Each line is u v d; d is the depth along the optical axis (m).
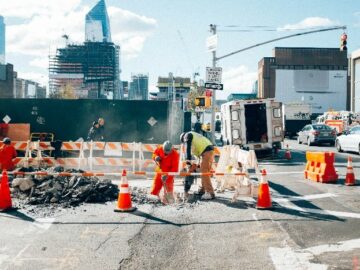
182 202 10.34
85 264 5.99
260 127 22.55
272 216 8.80
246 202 10.30
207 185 10.73
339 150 26.25
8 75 82.50
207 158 10.76
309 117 43.97
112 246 6.82
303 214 8.97
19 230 7.79
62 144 17.08
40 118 21.84
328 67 100.62
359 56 66.31
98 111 21.86
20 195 10.82
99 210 9.45
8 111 21.83
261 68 103.94
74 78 197.50
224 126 26.05
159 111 21.83
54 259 6.20
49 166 16.73
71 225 8.14
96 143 16.89
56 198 10.19
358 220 8.41
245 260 6.13
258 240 7.11
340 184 13.06
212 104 23.61
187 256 6.34
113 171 16.83
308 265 5.88
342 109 100.94
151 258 6.25
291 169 17.45
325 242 6.95
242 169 11.55
